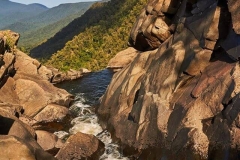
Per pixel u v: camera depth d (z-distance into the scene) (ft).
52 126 85.05
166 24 78.07
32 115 88.53
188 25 63.46
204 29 58.03
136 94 71.46
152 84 63.41
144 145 58.18
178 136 51.08
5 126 47.83
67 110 94.43
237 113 43.14
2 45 96.17
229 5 52.44
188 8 67.26
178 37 65.41
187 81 58.23
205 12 59.88
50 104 92.22
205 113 49.47
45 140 66.59
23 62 116.37
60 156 60.49
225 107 46.52
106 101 84.07
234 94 45.73
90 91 123.13
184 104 53.42
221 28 55.72
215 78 51.52
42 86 97.60
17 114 83.66
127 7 400.67
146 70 74.64
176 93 57.98
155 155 55.11
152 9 82.89
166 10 77.00
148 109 60.23
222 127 45.19
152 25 80.74
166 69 61.87
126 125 65.72
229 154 42.68
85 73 164.66
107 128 74.90
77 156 60.64
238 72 47.60
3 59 94.27
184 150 49.24
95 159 61.87
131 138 62.03
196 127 49.19
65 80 147.74
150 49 86.53
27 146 35.14
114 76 89.61
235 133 42.57
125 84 76.95
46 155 36.81
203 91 51.65
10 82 94.73
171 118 54.65
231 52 51.01
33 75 104.73
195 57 57.31
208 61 56.65
